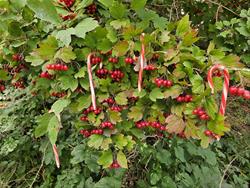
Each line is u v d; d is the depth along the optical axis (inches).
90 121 21.7
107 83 21.1
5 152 38.6
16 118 41.1
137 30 20.7
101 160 22.1
